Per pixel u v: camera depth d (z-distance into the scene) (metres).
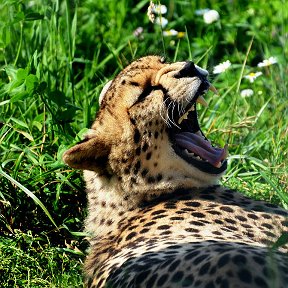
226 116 16.03
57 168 13.48
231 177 14.07
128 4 19.66
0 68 16.44
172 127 11.84
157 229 10.94
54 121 14.21
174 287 8.73
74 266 12.45
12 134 14.11
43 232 13.12
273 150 14.78
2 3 16.98
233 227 11.02
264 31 19.11
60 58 16.33
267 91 17.28
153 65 11.98
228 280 8.30
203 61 18.36
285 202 12.60
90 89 16.23
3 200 13.32
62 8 18.19
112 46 18.16
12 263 12.41
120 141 11.70
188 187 11.77
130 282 9.31
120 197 11.78
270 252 8.48
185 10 19.69
